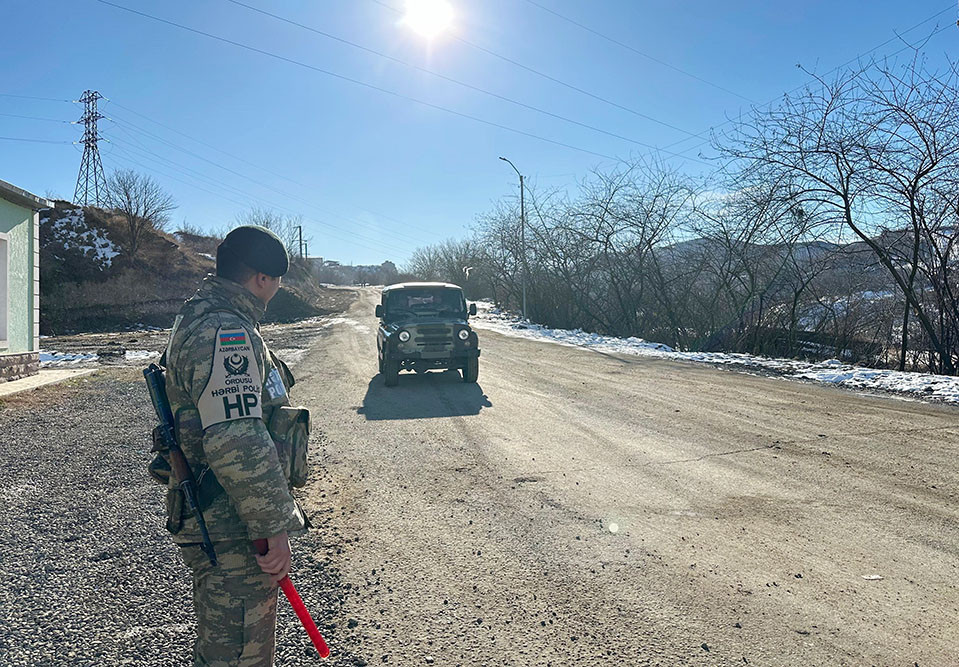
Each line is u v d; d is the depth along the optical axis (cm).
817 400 934
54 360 1683
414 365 1174
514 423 820
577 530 454
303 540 442
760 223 1714
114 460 655
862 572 378
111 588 371
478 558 409
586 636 315
